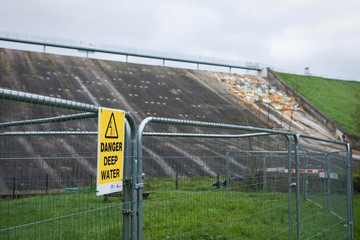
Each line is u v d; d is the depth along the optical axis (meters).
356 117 34.03
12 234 3.06
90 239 3.28
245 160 6.74
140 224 3.22
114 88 32.25
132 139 3.27
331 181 8.18
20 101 2.55
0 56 32.09
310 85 47.03
